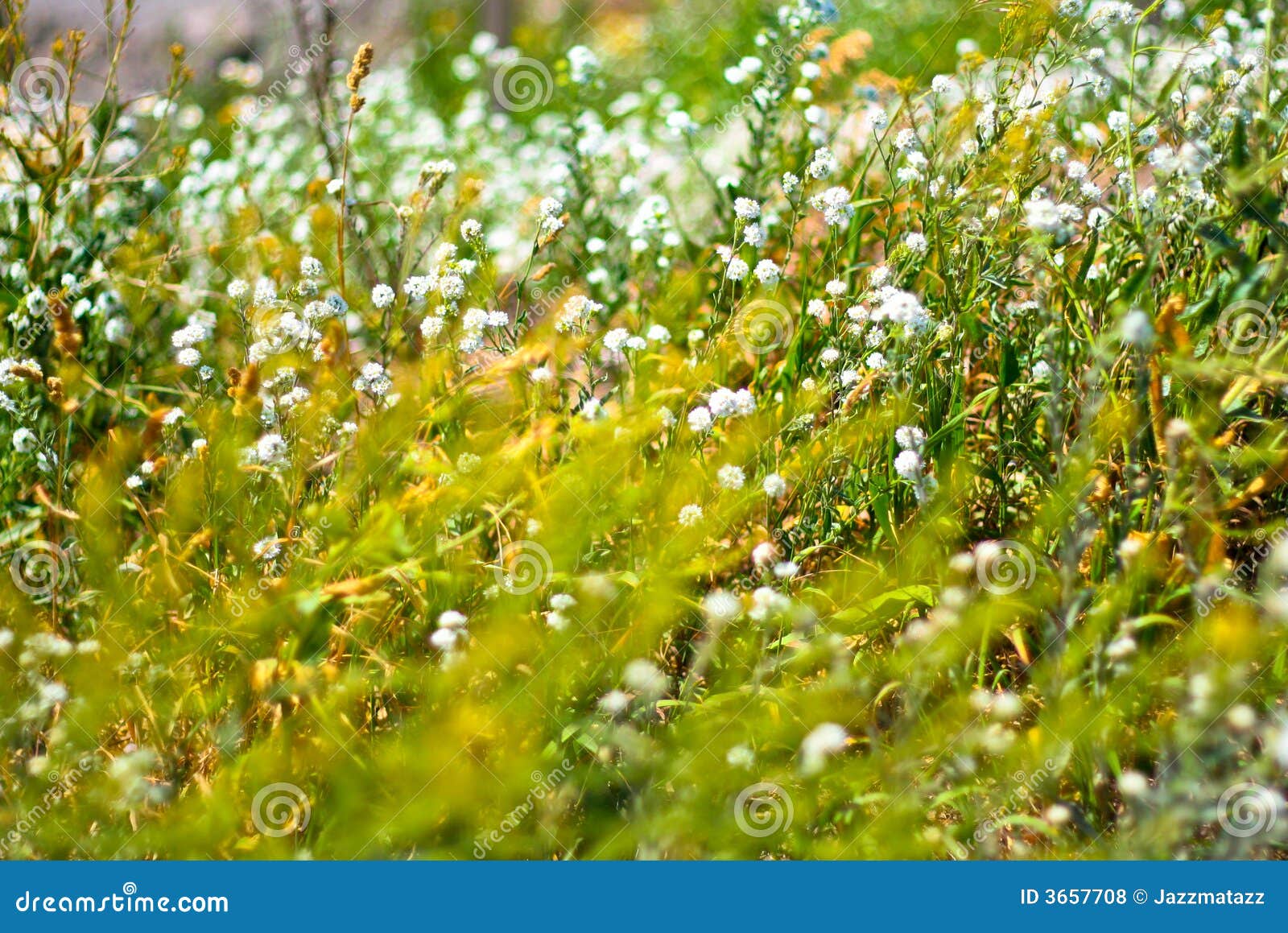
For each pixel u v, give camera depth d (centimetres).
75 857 217
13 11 324
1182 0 345
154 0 671
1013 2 262
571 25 750
